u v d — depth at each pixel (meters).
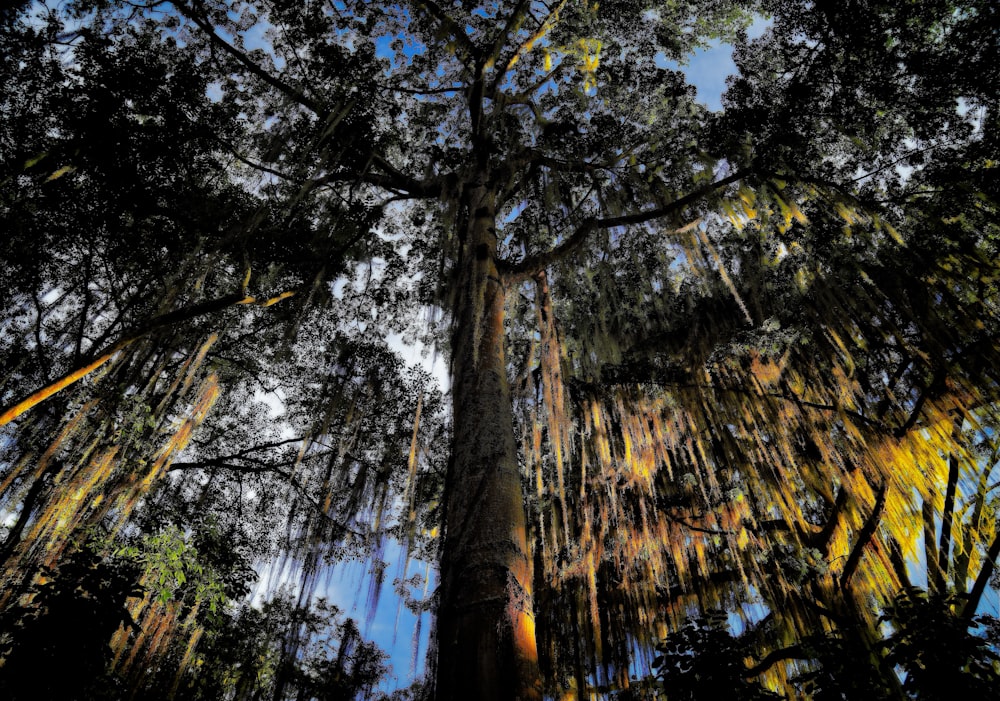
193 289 12.33
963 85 9.73
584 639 11.88
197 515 13.01
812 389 11.99
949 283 10.34
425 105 14.63
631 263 13.63
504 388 6.93
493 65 13.62
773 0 10.85
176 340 13.38
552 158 13.52
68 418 11.47
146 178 10.82
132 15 10.98
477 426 6.26
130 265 12.08
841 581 10.08
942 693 5.71
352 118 12.18
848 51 10.30
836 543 11.15
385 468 15.32
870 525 9.91
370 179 12.66
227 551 12.60
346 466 15.60
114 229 11.22
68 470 11.16
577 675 11.49
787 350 12.21
